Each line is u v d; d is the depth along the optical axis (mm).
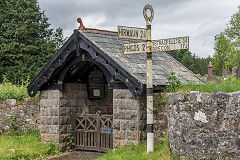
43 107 10797
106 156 8148
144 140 8547
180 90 7332
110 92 11500
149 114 7504
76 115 10602
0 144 10453
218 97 6066
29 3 29969
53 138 10469
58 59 9992
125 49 7883
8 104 12391
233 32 29844
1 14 29219
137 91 8188
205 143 6184
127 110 8664
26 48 28562
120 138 8773
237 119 5816
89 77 11391
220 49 35125
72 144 10547
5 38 29375
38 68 28516
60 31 33094
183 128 6504
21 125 12391
